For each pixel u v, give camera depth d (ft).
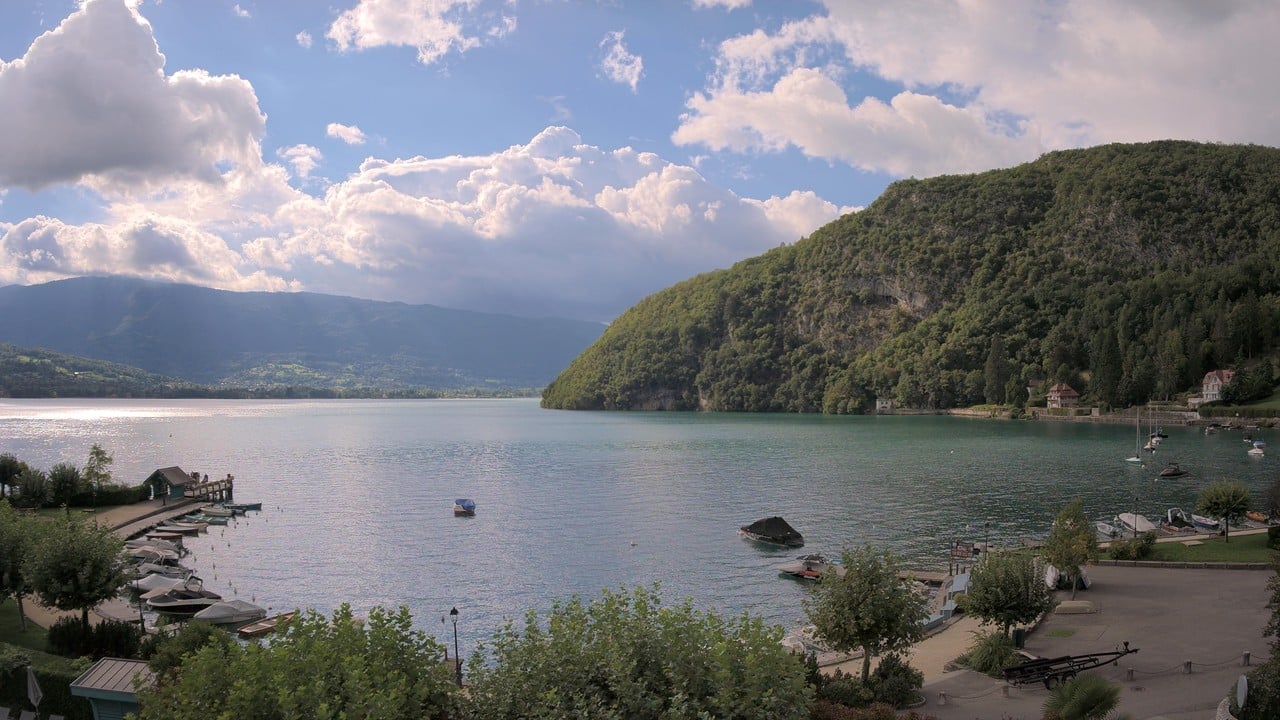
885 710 107.86
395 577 244.83
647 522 329.93
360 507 374.84
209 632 133.08
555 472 502.38
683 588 230.07
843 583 131.85
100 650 158.92
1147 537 230.07
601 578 241.96
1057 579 188.55
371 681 87.81
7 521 182.09
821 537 295.69
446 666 98.43
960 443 640.99
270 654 88.79
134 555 259.19
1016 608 144.56
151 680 114.42
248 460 589.32
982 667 139.33
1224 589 184.55
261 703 83.71
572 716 86.53
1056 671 131.13
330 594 227.81
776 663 90.58
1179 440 618.03
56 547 161.99
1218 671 129.29
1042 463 497.46
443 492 420.36
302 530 320.50
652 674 94.53
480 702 92.12
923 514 336.90
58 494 349.20
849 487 414.41
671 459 569.64
